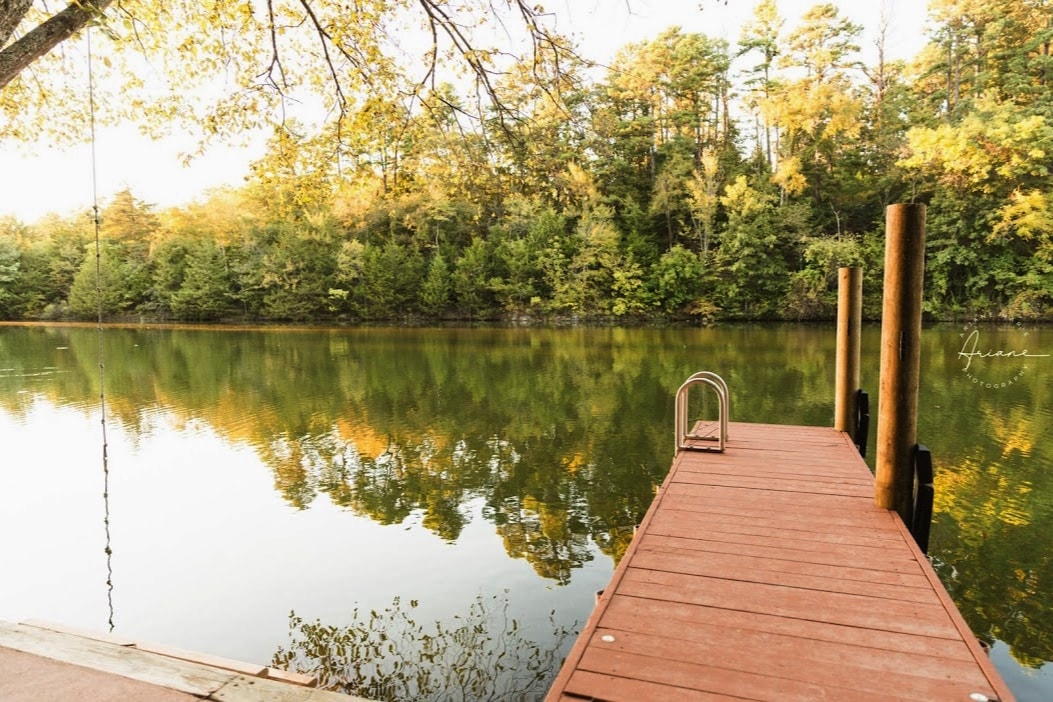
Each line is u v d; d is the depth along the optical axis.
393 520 7.02
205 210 40.38
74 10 3.23
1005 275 26.84
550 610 5.06
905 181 30.81
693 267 31.33
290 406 13.22
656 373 16.50
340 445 10.15
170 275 39.62
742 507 4.19
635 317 32.19
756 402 12.51
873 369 15.44
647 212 34.31
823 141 32.44
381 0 4.73
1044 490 7.42
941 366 16.33
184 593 5.43
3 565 6.01
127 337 29.47
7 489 8.20
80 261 43.69
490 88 4.76
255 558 6.10
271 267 36.16
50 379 17.11
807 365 17.25
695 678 2.29
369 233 36.56
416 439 10.44
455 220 35.28
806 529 3.78
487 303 35.06
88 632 2.21
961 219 27.80
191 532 6.77
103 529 6.87
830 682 2.25
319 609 5.13
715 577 3.14
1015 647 4.44
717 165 33.59
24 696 1.80
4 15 2.86
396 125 4.93
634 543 3.60
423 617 4.98
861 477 4.86
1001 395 12.66
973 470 8.14
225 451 9.90
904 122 32.66
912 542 3.55
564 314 33.50
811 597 2.92
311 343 25.53
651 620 2.72
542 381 15.63
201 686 1.88
